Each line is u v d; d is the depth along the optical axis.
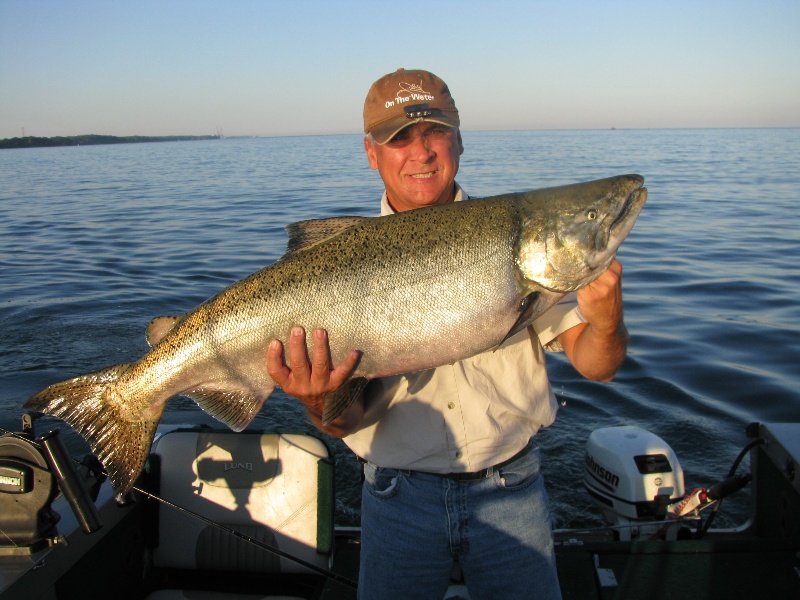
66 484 1.29
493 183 12.68
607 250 1.27
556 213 1.27
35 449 1.31
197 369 1.38
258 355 1.34
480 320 1.27
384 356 1.28
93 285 5.30
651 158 22.66
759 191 11.95
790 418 2.92
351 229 1.32
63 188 14.53
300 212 9.16
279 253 6.22
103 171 21.02
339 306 1.28
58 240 7.36
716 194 11.42
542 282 1.27
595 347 1.25
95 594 1.50
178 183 15.30
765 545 1.72
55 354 3.87
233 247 6.59
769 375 3.32
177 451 1.71
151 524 1.71
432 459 1.25
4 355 3.84
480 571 1.28
